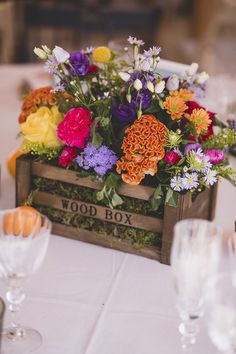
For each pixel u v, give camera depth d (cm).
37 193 121
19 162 120
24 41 258
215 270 87
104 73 119
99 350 93
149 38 254
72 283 108
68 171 116
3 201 130
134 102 109
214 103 169
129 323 99
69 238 121
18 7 250
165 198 110
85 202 117
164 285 108
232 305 84
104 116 110
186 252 86
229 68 340
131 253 117
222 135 116
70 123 110
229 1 367
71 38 302
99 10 241
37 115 116
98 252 117
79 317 100
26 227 93
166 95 113
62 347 94
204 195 122
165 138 107
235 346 85
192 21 407
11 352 92
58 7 240
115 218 116
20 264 90
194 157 107
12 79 188
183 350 94
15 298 93
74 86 113
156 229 113
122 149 111
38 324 98
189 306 88
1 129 160
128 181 109
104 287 107
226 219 128
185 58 354
